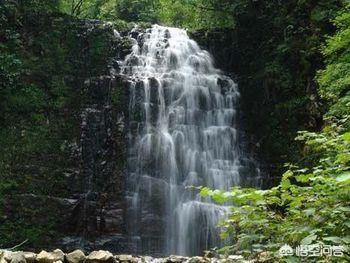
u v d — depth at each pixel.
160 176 12.16
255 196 2.72
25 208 10.66
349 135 2.50
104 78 12.87
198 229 11.67
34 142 11.52
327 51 9.88
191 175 12.54
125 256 5.61
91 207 11.32
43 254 5.09
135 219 11.55
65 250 10.61
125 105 12.63
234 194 2.74
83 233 11.02
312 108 12.47
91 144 12.07
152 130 12.62
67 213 11.00
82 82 13.06
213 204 11.79
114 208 11.51
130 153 12.18
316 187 2.72
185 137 12.91
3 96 11.70
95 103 12.64
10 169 10.95
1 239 10.15
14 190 10.76
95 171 11.79
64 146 11.78
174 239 11.60
